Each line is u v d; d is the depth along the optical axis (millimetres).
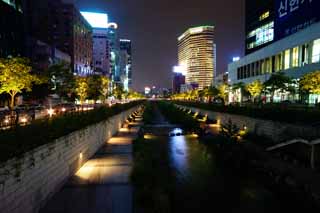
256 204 13352
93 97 68625
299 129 19344
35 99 55000
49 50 81500
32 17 108188
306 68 52656
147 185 13766
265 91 57188
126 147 24594
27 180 10164
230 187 15648
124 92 150125
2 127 10703
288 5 72438
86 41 134125
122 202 12188
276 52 66562
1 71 32875
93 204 11961
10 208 8953
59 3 111688
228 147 21938
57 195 12984
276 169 16016
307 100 47938
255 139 24266
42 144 11586
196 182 16438
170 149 26281
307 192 12531
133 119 53188
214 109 43938
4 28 66500
